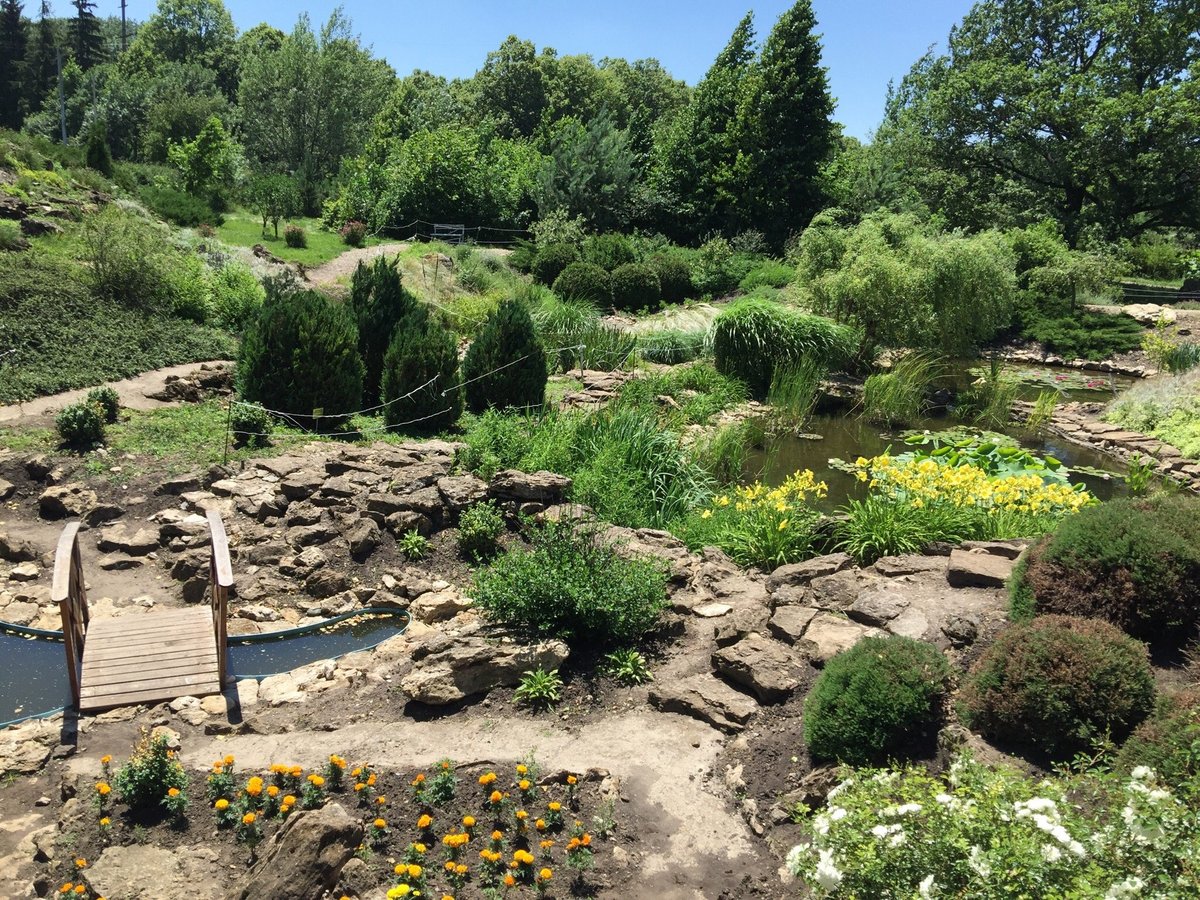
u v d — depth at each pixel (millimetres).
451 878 3781
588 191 33719
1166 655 4949
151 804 4285
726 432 12039
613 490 8820
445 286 22156
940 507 8148
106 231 15523
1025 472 11219
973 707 4457
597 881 3869
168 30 68125
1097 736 4164
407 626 6516
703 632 6059
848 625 5711
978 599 5984
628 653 5664
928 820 3225
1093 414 15766
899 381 15555
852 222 32938
